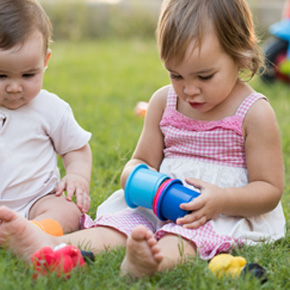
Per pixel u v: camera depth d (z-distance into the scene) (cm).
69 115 223
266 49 517
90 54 736
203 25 191
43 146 216
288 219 229
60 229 194
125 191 202
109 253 179
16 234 170
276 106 444
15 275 159
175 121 219
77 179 217
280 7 849
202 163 212
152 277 164
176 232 183
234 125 206
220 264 168
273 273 170
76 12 887
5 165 208
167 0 204
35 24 201
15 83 200
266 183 202
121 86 529
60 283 156
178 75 197
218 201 192
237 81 213
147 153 226
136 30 912
